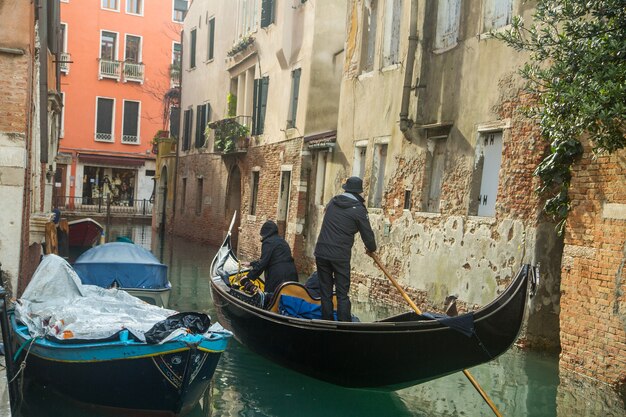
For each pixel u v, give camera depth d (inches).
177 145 1103.0
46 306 275.3
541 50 265.1
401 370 257.3
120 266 469.4
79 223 773.9
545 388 280.2
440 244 422.0
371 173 521.3
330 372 275.3
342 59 648.4
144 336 224.7
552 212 321.7
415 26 457.1
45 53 478.0
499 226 366.0
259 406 256.5
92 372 229.9
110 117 1466.5
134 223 1346.0
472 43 405.1
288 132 683.4
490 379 294.4
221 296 339.3
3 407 178.4
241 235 799.1
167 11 1497.3
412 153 465.7
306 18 662.5
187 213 1042.7
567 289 299.1
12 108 324.5
